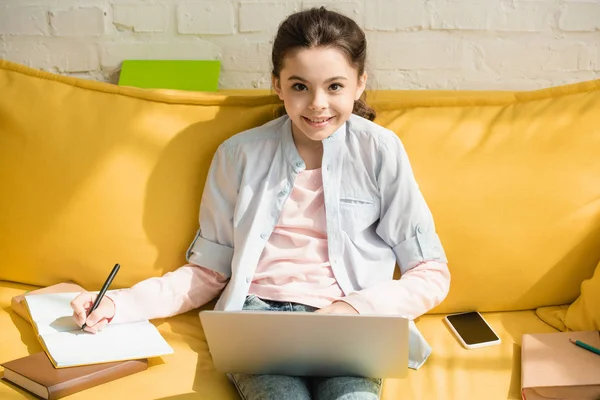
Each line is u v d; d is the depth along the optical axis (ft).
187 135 5.01
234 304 4.65
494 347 4.55
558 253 4.77
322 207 4.75
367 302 4.40
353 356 3.93
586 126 4.83
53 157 5.01
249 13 5.99
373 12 5.89
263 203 4.75
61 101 5.10
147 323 4.65
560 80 6.02
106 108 5.08
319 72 4.25
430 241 4.70
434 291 4.59
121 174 4.97
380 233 4.82
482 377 4.29
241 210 4.76
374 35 5.96
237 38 6.07
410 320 4.52
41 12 6.11
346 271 4.75
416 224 4.70
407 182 4.69
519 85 6.05
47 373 4.05
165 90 5.20
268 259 4.74
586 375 4.07
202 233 4.88
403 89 6.09
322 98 4.29
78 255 4.99
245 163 4.79
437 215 4.83
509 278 4.81
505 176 4.79
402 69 6.05
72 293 4.78
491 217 4.78
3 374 4.23
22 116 5.08
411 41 5.96
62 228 4.99
